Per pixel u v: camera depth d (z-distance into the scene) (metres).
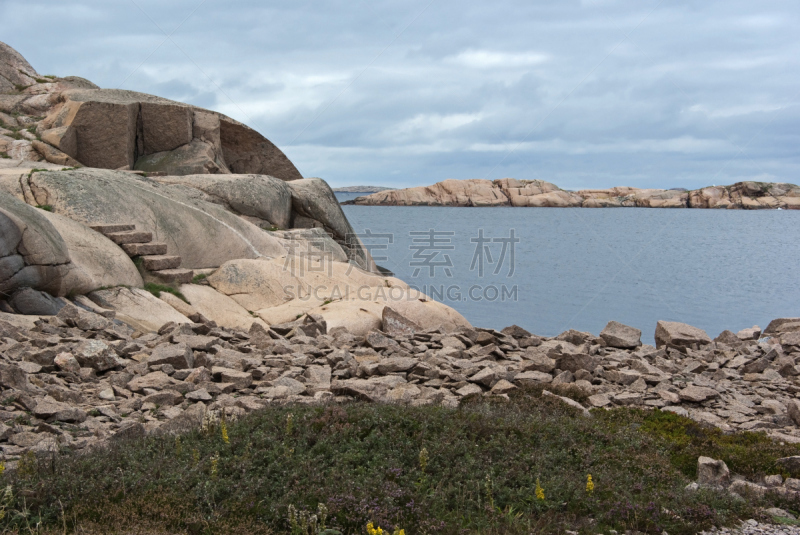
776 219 132.25
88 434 7.84
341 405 9.03
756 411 11.77
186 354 11.09
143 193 18.95
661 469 7.91
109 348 10.86
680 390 12.55
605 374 13.31
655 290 39.69
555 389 11.64
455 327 19.55
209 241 19.39
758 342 18.09
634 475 7.70
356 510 6.21
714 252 67.50
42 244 13.50
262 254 20.77
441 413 8.62
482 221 104.94
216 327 14.99
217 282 18.23
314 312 17.50
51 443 7.29
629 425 9.73
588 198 173.12
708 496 7.28
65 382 9.79
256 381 11.07
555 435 8.43
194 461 6.87
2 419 7.81
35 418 8.05
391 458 7.22
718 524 6.85
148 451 7.14
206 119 31.39
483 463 7.39
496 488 6.88
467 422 8.37
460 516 6.38
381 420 8.12
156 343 12.23
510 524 6.27
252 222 23.75
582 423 9.03
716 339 18.39
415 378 11.86
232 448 7.37
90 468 6.56
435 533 6.06
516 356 14.79
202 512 6.11
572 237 83.75
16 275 13.05
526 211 149.50
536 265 53.03
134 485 6.33
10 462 6.77
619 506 6.86
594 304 34.47
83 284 14.63
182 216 19.20
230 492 6.46
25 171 18.16
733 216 140.88
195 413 8.80
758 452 8.82
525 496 6.83
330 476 6.71
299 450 7.34
